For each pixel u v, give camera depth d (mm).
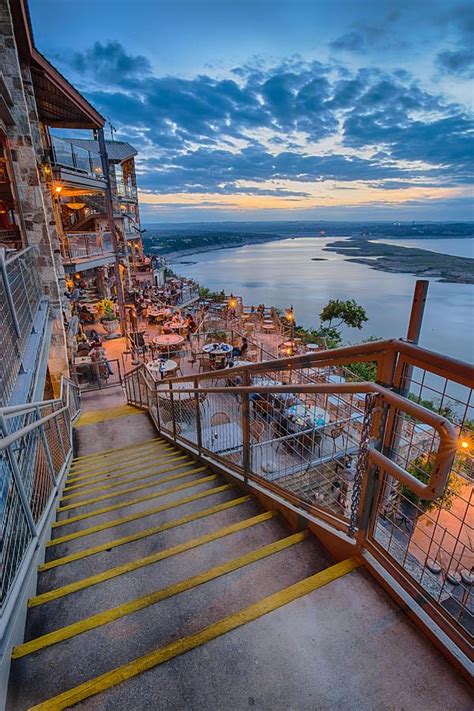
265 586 1840
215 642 1422
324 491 2355
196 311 20625
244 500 2908
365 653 1346
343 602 1535
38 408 2803
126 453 5777
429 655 1325
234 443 4496
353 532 1764
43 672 1496
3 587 1673
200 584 1854
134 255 26938
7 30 6297
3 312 3006
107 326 15242
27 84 7996
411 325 1478
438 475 1161
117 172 21734
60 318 7805
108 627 1671
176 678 1320
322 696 1233
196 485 3605
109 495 3643
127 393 9633
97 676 1479
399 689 1231
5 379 2738
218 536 2346
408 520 1630
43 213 7301
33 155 7012
